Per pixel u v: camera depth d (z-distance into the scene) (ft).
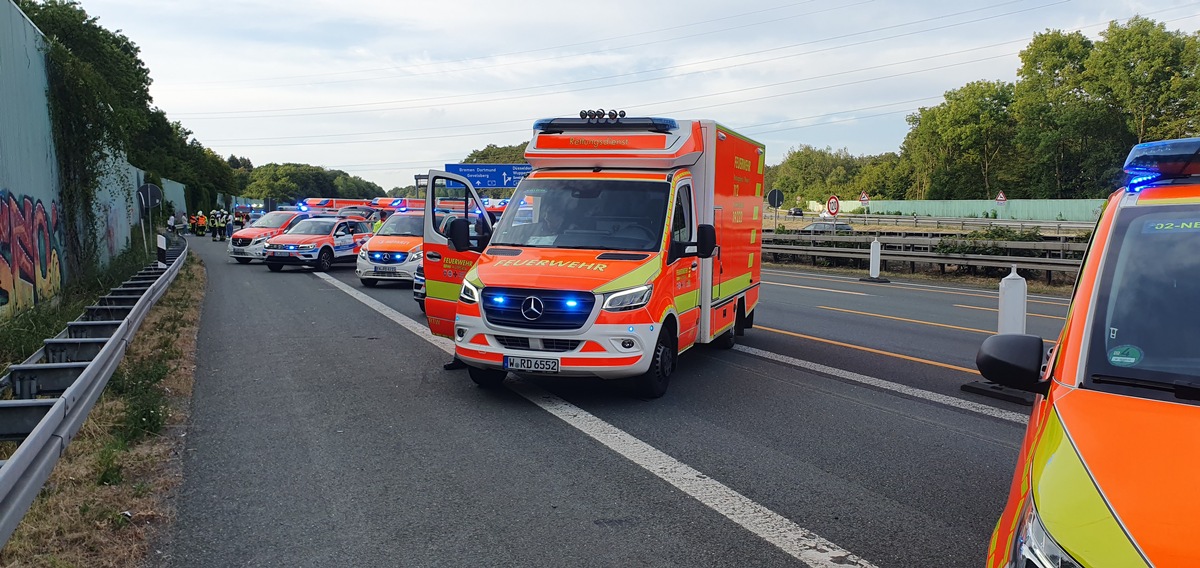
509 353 23.12
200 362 29.84
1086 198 220.64
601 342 22.71
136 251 74.38
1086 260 10.54
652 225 25.18
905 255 83.97
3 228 35.27
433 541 14.12
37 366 19.89
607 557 13.55
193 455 18.76
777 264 99.40
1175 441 7.41
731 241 31.35
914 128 296.30
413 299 52.54
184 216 192.34
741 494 16.65
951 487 17.26
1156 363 8.80
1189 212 10.16
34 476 13.03
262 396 24.64
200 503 15.78
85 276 49.78
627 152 26.76
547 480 17.37
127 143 60.18
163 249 57.93
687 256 25.79
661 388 24.91
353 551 13.67
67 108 49.60
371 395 24.93
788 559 13.55
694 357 32.50
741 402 24.75
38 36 45.55
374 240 60.95
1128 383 8.59
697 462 18.74
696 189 28.17
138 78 196.24
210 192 270.46
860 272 87.81
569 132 27.81
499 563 13.26
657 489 16.88
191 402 23.79
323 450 19.30
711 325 29.09
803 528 14.90
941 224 183.42
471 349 23.73
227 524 14.75
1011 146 257.34
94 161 52.90
